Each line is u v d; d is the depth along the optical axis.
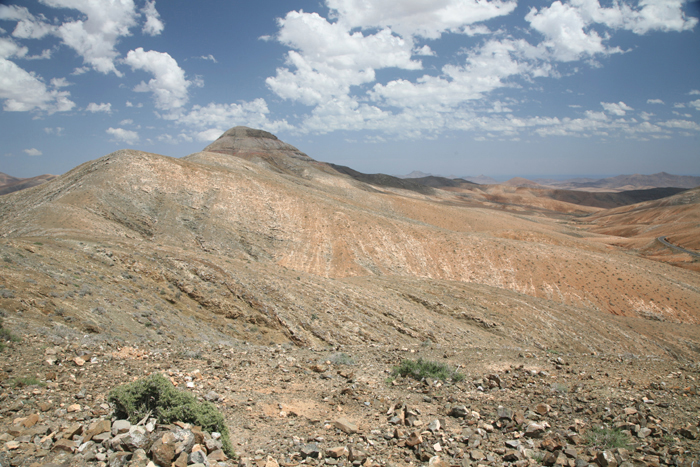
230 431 7.65
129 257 26.77
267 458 6.54
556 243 119.62
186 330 20.47
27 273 18.20
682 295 55.88
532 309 41.84
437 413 9.37
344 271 69.38
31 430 6.34
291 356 15.48
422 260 73.25
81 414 7.26
